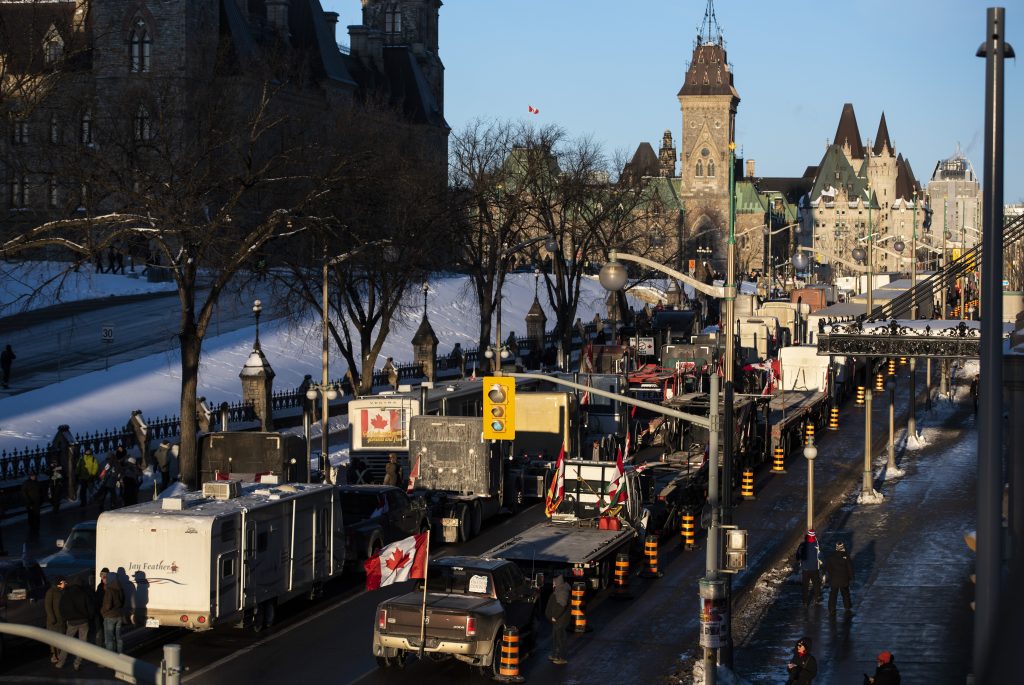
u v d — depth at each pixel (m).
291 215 114.69
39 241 103.62
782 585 78.06
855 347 96.06
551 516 79.25
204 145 132.12
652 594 74.69
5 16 119.88
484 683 55.69
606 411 126.12
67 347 171.62
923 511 101.38
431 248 156.25
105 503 100.81
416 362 189.12
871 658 61.69
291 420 146.12
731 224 67.06
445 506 87.44
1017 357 41.44
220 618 58.31
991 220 27.17
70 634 55.88
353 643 62.22
